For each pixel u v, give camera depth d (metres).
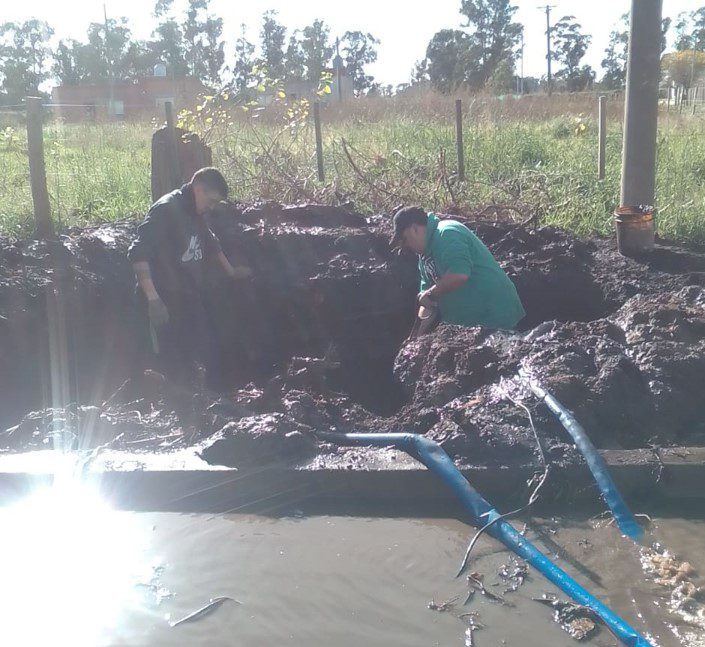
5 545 3.32
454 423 3.85
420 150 9.52
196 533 3.39
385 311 6.03
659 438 3.85
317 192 7.46
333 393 4.66
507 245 6.32
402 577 3.05
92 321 5.54
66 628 2.80
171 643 2.72
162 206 4.87
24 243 5.87
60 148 10.66
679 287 5.53
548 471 3.54
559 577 2.97
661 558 3.12
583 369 4.13
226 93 8.25
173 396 4.61
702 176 8.72
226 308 5.94
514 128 10.84
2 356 4.95
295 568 3.12
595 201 7.62
